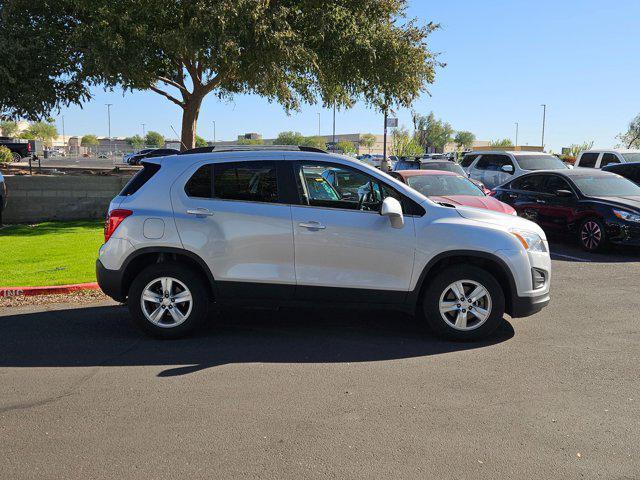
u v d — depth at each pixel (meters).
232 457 3.46
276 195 5.73
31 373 4.87
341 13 17.47
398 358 5.24
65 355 5.32
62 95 18.19
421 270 5.65
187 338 5.84
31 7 17.23
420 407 4.18
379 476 3.25
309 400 4.30
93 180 15.20
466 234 5.61
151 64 18.55
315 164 5.79
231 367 5.02
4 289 7.45
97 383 4.64
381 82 18.92
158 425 3.89
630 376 4.80
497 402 4.27
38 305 7.12
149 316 5.74
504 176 17.23
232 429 3.83
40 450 3.55
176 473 3.29
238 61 15.87
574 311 6.89
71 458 3.46
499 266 5.64
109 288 5.76
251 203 5.72
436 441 3.67
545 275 5.81
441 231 5.62
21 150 38.84
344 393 4.44
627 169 14.89
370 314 6.75
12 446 3.61
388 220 5.65
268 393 4.44
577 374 4.84
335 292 5.69
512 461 3.42
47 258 9.55
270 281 5.67
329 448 3.58
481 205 10.34
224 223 5.66
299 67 17.84
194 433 3.78
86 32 16.28
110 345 5.62
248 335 5.95
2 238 11.78
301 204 5.72
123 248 5.67
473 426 3.88
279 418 4.00
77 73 17.83
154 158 6.00
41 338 5.83
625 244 10.62
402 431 3.80
